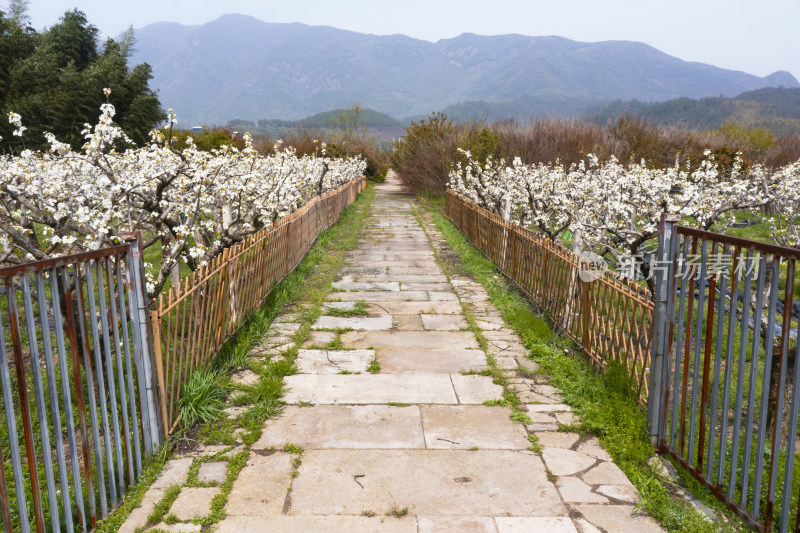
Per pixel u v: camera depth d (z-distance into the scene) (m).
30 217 5.13
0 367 2.29
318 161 17.77
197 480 3.37
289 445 3.76
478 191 13.91
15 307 2.37
